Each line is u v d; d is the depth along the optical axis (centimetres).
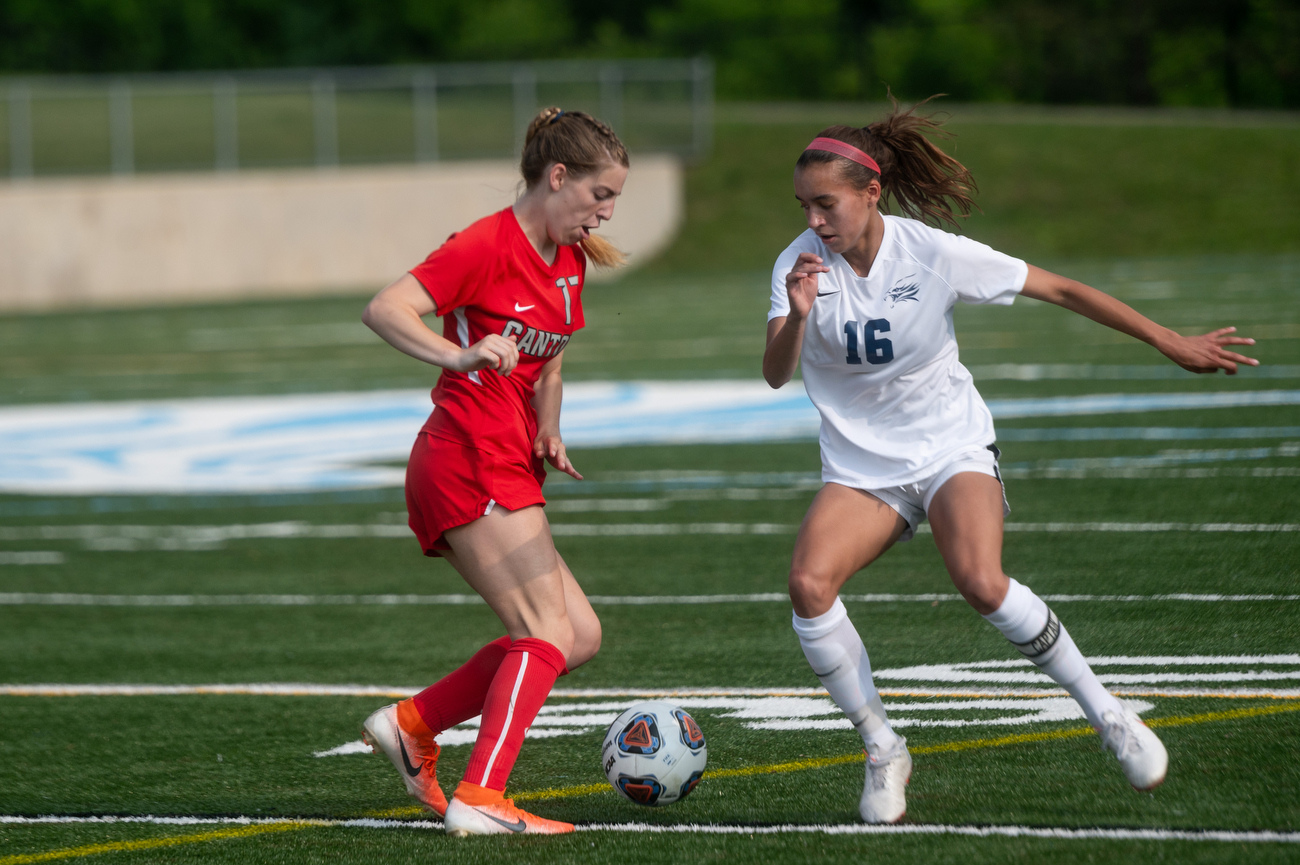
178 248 10562
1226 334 1443
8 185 10412
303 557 3291
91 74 19762
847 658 1485
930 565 2770
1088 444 3888
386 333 1422
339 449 4712
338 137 11325
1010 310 7756
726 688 2077
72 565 3334
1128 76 16500
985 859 1331
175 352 7619
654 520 3406
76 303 10350
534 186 1473
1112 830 1388
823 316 1538
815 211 1478
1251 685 1862
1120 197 11125
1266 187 10969
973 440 1539
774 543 3094
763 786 1620
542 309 1488
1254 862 1281
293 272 10850
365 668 2347
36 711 2167
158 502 4038
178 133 10894
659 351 6756
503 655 1547
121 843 1546
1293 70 15100
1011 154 11775
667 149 12462
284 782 1764
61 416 5612
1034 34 16975
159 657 2489
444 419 1503
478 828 1476
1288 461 3434
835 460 1564
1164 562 2586
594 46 19962
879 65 17750
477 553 1497
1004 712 1853
